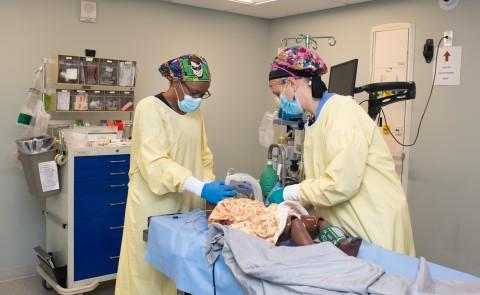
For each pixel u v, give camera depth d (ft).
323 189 5.52
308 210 6.57
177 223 6.11
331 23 13.44
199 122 7.82
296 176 8.00
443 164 10.78
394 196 6.05
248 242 4.82
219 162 15.10
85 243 10.25
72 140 10.23
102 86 10.99
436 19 10.75
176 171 6.57
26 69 11.08
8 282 11.27
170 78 7.06
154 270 7.36
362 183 5.91
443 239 10.88
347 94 9.11
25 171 10.08
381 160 6.04
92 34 11.98
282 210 5.42
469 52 10.19
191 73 6.84
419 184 11.28
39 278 11.57
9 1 10.74
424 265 4.58
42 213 11.72
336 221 6.16
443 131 10.75
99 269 10.52
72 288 10.09
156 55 13.23
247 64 15.39
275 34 15.60
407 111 11.35
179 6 13.56
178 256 5.51
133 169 7.45
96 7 11.95
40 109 10.52
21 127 11.07
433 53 10.85
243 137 15.58
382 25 11.90
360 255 5.14
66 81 10.48
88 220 10.25
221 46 14.66
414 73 11.28
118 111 11.51
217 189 6.27
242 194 6.67
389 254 5.14
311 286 3.96
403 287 3.97
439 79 10.75
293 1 12.58
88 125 11.27
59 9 11.41
